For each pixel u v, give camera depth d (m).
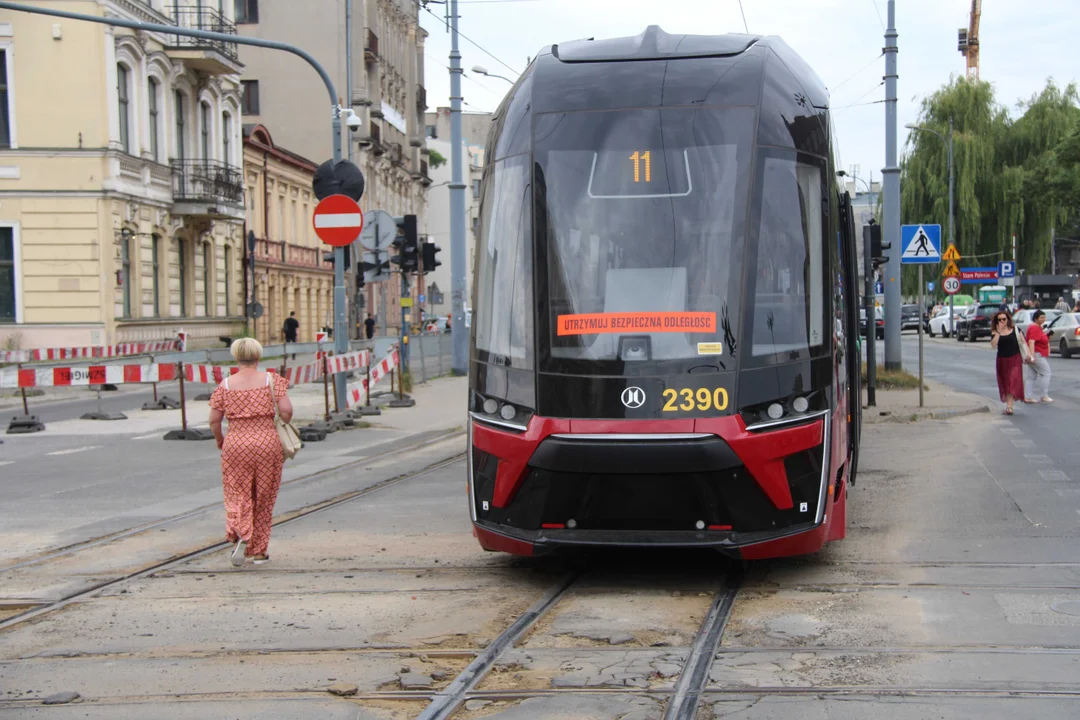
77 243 39.03
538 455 7.92
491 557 9.49
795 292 8.16
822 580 8.40
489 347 8.41
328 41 67.69
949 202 55.84
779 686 5.93
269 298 57.81
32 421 21.11
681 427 7.75
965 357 44.28
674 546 7.79
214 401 9.36
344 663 6.58
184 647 6.97
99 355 35.69
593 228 8.22
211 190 46.47
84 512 12.15
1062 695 5.70
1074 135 47.50
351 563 9.35
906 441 17.45
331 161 20.69
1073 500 11.74
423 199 91.75
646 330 7.94
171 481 14.52
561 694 5.90
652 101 8.47
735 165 8.23
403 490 13.47
